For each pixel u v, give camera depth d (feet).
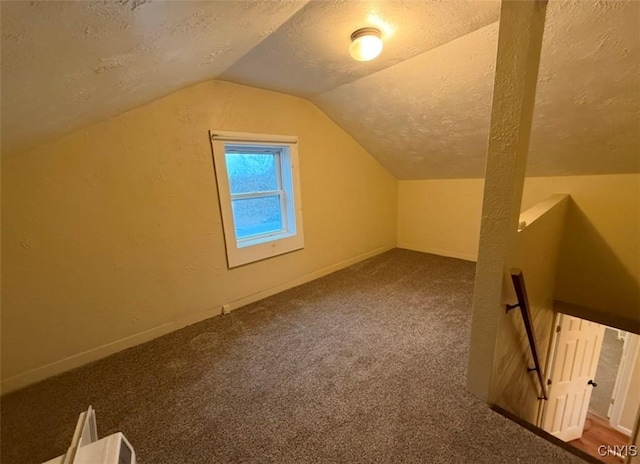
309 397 4.92
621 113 5.77
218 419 4.54
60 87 3.43
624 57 4.65
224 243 7.87
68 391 5.22
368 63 6.47
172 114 6.57
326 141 10.10
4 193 4.93
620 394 11.65
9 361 5.25
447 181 12.07
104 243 6.03
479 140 8.53
